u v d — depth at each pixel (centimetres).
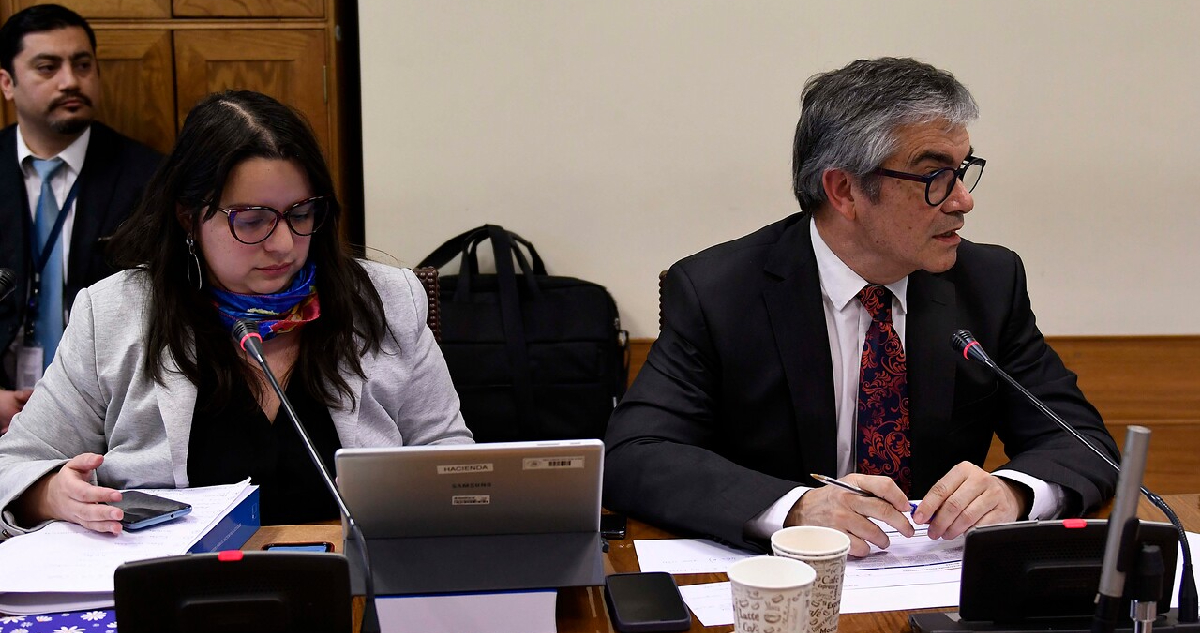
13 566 109
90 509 119
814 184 152
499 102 270
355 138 288
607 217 274
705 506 130
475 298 258
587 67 269
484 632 101
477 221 274
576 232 275
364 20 265
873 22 268
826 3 267
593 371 259
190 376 147
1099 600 82
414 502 106
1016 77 270
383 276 166
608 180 273
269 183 140
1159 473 286
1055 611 99
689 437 152
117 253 155
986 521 125
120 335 149
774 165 273
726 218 275
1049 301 280
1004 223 277
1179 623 96
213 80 269
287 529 132
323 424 154
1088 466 139
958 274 161
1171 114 272
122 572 87
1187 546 96
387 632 101
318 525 134
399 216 273
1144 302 280
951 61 269
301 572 88
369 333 158
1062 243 277
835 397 156
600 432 260
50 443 146
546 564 106
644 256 276
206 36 268
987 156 273
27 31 254
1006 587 98
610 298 266
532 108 270
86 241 259
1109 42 269
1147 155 274
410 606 102
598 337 259
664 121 271
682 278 164
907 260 147
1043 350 162
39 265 262
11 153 266
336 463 104
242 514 130
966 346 128
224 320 150
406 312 164
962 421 157
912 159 140
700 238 276
